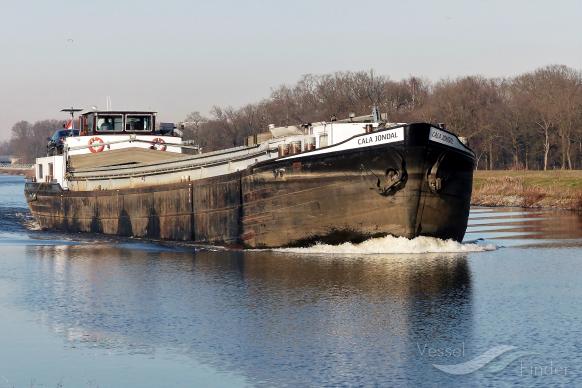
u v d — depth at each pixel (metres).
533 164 155.75
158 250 51.12
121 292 36.69
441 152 43.50
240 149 50.88
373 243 45.41
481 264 42.16
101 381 24.34
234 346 27.41
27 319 31.92
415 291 35.28
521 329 28.98
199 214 52.94
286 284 37.12
